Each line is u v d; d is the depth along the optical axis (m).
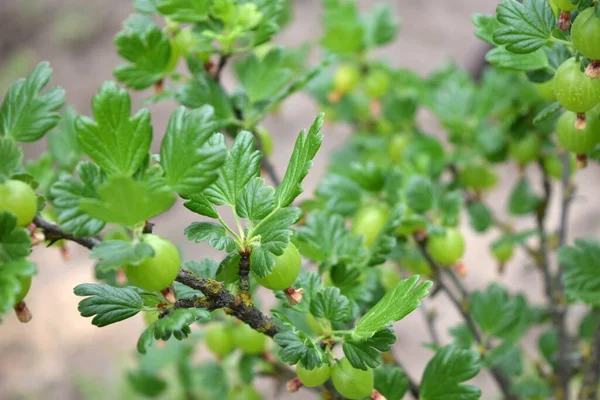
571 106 0.54
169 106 1.70
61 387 1.29
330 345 0.55
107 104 0.50
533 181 1.43
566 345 0.74
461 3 1.96
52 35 2.05
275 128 1.66
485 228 0.77
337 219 0.62
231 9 0.63
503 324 0.69
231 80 1.53
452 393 0.58
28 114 0.53
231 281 0.54
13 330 1.43
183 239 1.47
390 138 0.85
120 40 0.64
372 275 0.64
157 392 0.85
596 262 0.65
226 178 0.54
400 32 1.86
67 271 1.53
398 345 1.28
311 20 1.88
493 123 0.83
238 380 0.71
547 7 0.54
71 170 0.69
